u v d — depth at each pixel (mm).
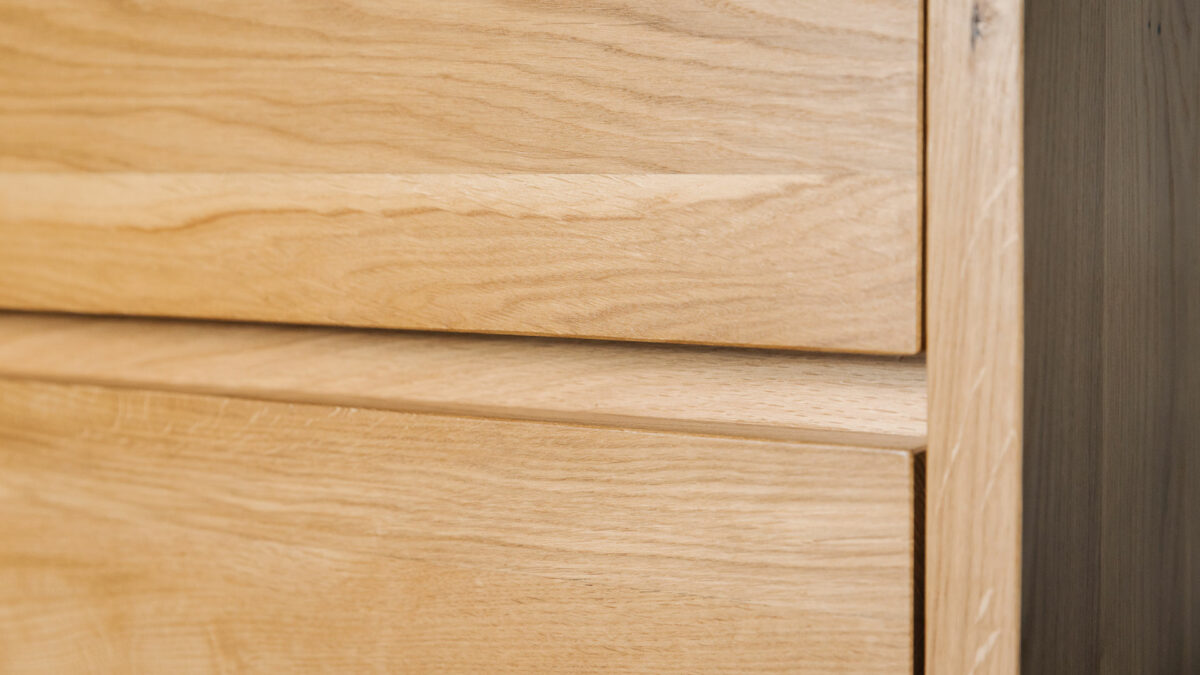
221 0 618
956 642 532
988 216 525
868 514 536
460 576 587
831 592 542
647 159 562
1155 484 666
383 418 595
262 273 620
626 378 598
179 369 665
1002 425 526
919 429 562
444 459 587
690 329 562
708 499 554
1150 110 657
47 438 659
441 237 591
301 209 611
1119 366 640
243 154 619
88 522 654
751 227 552
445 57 584
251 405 619
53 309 661
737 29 548
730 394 585
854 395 570
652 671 563
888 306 537
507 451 578
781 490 545
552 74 571
